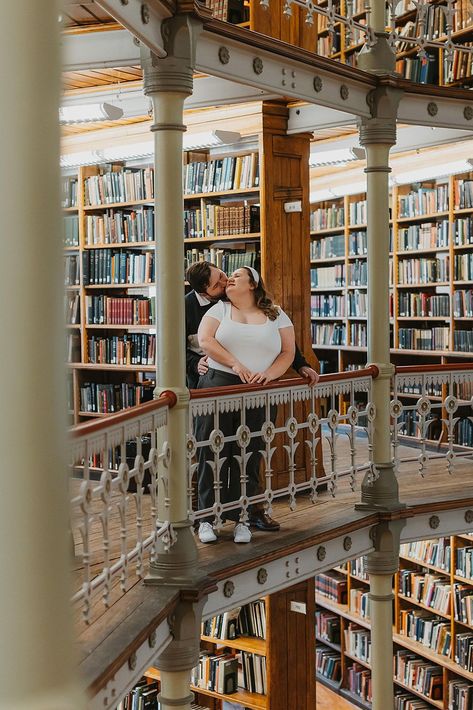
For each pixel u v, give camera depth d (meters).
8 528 0.79
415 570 10.73
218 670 7.62
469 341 9.80
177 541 4.68
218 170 7.29
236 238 7.17
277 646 7.32
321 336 12.22
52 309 0.80
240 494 5.70
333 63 5.91
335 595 11.62
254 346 5.51
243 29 5.13
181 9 4.56
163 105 4.68
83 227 8.21
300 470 7.16
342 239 11.84
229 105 7.05
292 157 7.11
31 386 0.79
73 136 7.91
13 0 0.78
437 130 7.84
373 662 6.56
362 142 6.50
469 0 8.35
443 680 9.87
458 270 9.95
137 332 8.39
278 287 7.01
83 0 5.11
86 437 3.47
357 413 6.45
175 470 4.73
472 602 9.51
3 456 0.78
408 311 10.55
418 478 7.65
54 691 0.79
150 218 7.87
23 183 0.78
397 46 8.82
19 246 0.78
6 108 0.78
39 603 0.79
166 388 4.76
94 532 5.71
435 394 10.16
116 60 5.18
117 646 3.70
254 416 5.69
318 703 11.05
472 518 6.94
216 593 5.01
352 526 6.09
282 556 5.40
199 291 5.70
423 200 10.33
